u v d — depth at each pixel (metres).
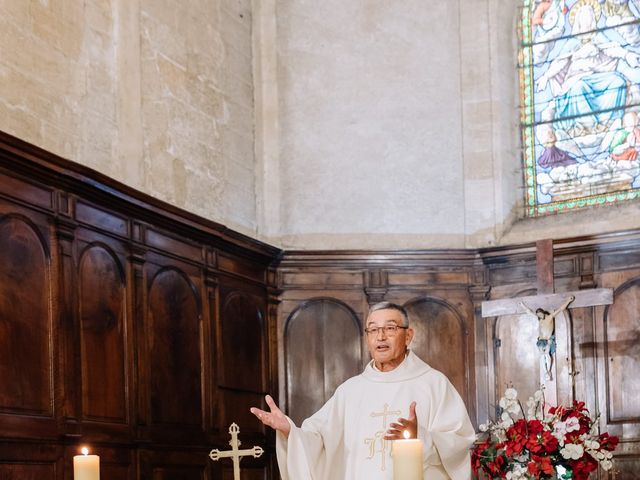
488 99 13.45
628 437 11.77
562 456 7.77
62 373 8.66
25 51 8.93
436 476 6.66
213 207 11.89
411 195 13.32
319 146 13.31
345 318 12.88
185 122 11.42
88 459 5.12
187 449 10.47
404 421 5.93
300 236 13.12
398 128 13.44
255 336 12.30
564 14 13.65
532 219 13.29
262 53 13.33
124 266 9.75
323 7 13.59
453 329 12.88
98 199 9.32
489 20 13.56
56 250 8.76
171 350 10.41
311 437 6.87
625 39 13.23
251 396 12.06
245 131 12.85
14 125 8.70
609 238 12.02
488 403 12.64
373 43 13.58
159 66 10.99
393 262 12.91
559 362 12.21
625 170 12.96
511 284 12.76
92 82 9.84
